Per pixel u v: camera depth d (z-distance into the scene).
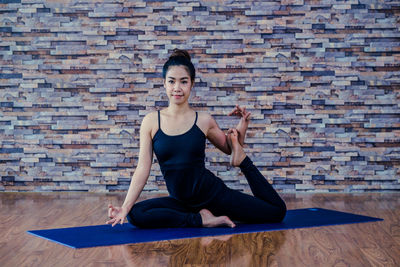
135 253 2.14
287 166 4.30
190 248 2.23
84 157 4.33
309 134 4.28
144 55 4.27
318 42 4.25
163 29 4.27
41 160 4.34
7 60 4.31
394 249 2.24
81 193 4.24
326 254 2.14
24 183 4.36
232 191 2.82
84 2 4.27
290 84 4.27
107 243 2.31
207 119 2.82
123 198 3.96
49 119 4.32
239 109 2.90
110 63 4.29
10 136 4.34
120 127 4.30
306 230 2.66
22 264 1.98
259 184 2.84
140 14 4.27
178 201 2.86
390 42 4.23
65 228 2.73
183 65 2.75
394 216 3.15
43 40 4.30
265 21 4.25
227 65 4.27
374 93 4.25
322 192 4.30
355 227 2.75
